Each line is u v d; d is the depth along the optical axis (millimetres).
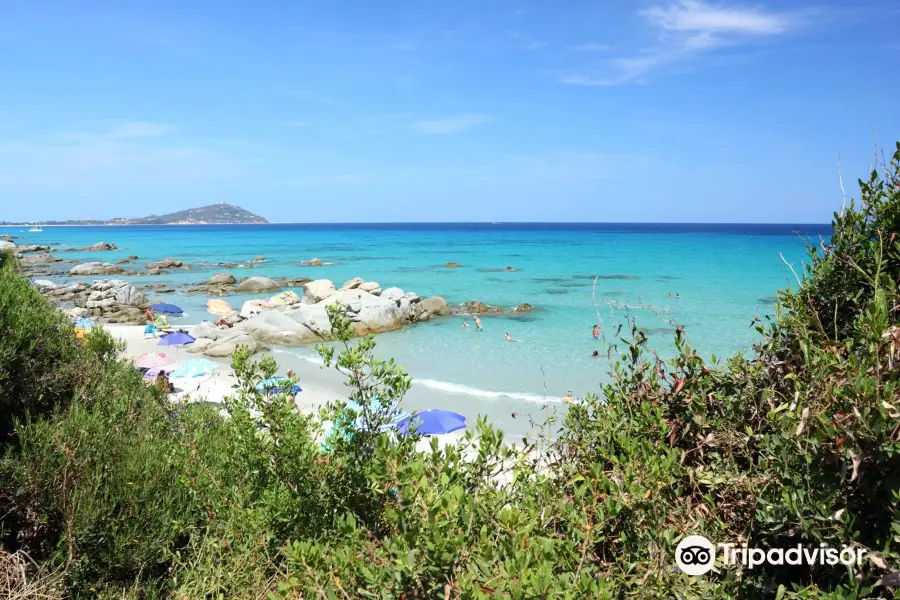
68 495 4938
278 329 29188
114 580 4668
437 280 56000
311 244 125688
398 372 4039
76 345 7422
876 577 2176
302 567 2807
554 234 175250
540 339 28438
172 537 4879
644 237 145625
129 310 37406
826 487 2309
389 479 2799
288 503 4023
